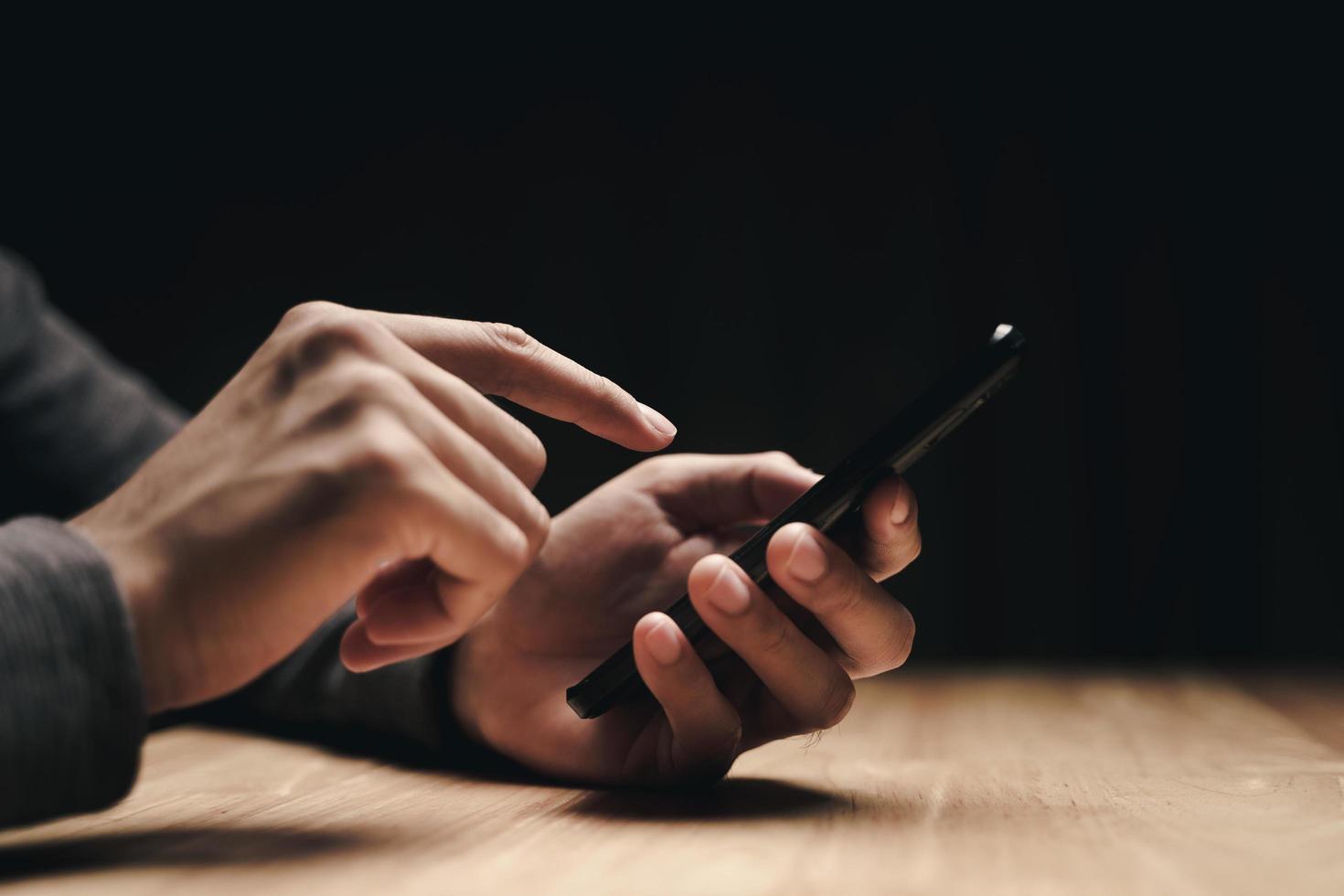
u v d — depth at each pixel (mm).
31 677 399
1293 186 1490
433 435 422
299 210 1756
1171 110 1522
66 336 893
